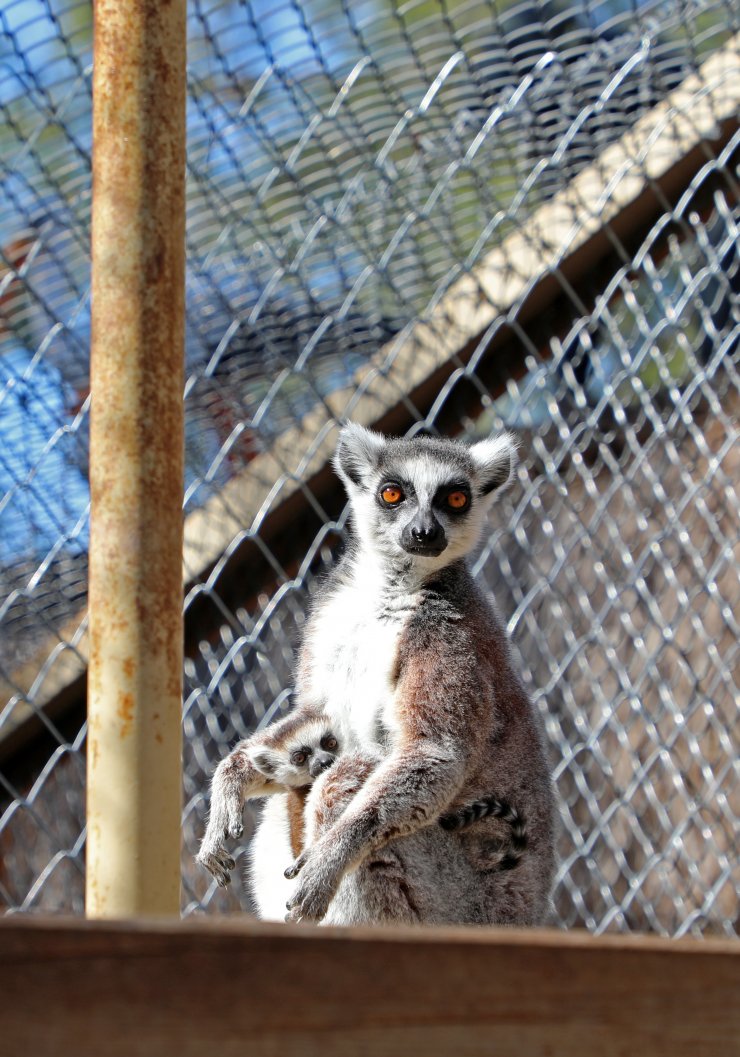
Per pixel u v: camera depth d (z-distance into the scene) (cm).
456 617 680
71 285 762
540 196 897
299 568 871
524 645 905
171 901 432
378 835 597
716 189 909
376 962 285
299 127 773
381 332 887
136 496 447
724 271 961
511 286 863
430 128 815
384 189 808
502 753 665
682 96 874
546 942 301
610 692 891
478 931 301
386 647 680
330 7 796
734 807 861
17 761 854
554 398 874
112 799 430
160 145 471
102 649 439
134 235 462
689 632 891
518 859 652
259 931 276
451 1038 288
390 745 671
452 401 904
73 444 765
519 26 891
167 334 461
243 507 847
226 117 747
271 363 841
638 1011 305
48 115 689
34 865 841
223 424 844
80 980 261
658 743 843
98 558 446
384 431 891
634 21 834
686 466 873
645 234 908
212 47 730
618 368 932
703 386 880
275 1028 273
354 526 761
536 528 915
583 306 905
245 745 660
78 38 744
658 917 872
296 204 809
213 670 859
